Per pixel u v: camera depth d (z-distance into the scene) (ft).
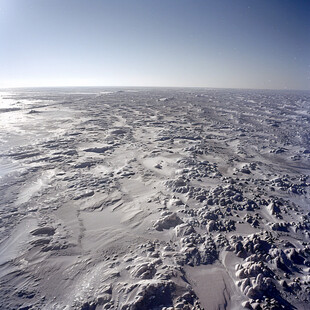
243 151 40.27
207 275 13.00
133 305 10.67
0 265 13.89
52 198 22.31
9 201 21.66
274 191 24.25
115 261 14.03
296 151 41.27
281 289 12.00
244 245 15.03
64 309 10.98
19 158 34.55
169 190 24.00
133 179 27.27
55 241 16.03
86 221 18.63
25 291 12.09
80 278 12.84
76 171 29.66
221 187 24.21
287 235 16.60
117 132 53.57
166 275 12.50
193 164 31.81
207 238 16.06
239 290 12.08
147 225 17.84
